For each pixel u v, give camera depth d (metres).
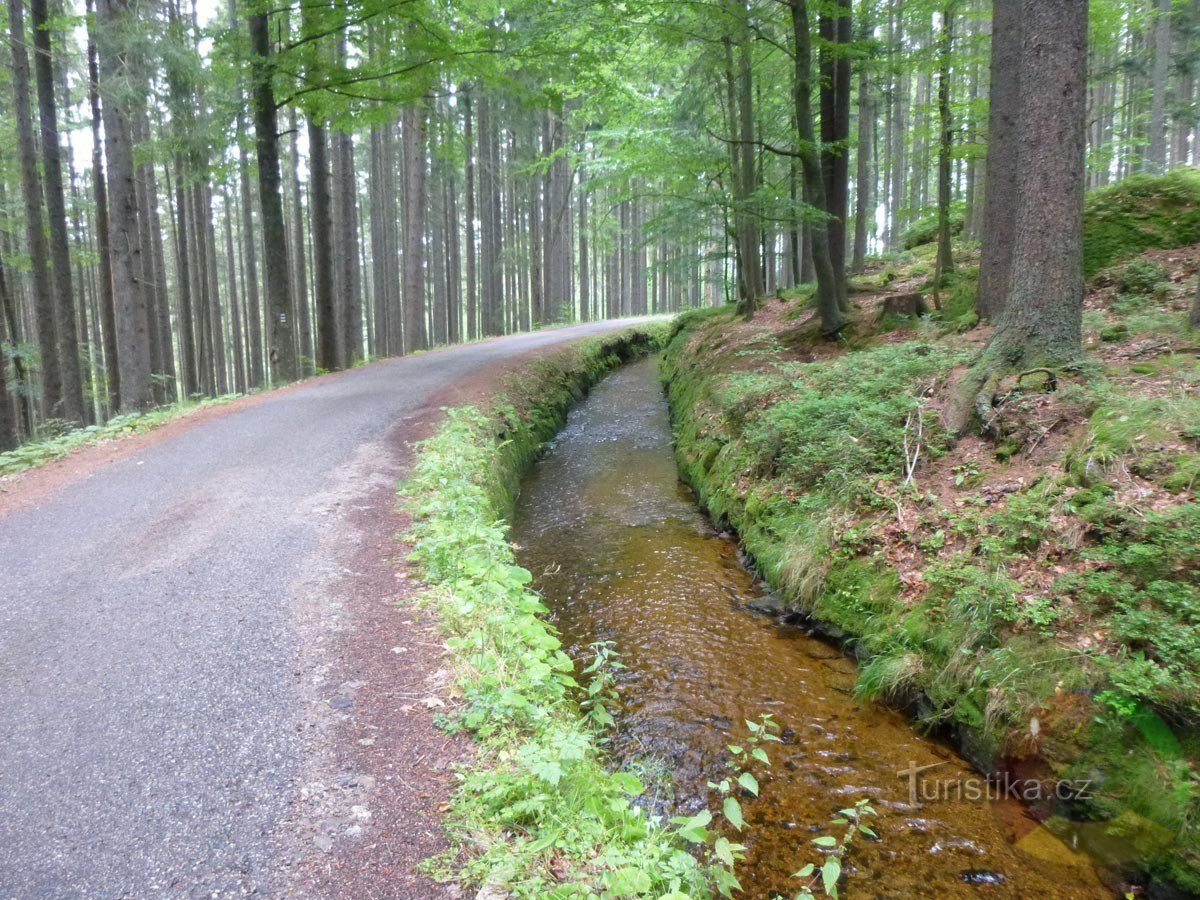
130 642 4.04
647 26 10.52
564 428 14.44
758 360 11.29
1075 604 4.37
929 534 5.70
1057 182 6.13
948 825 3.80
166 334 22.84
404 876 2.43
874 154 26.31
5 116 19.25
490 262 30.67
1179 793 3.35
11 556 5.33
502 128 29.22
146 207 22.00
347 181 20.22
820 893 3.33
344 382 13.49
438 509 6.26
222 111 13.59
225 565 5.15
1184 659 3.69
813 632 6.04
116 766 3.00
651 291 52.53
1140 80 21.41
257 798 2.81
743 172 14.44
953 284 11.09
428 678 3.71
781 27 13.50
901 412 7.20
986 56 11.94
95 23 13.29
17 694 3.54
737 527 8.09
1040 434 5.74
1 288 18.08
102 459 8.16
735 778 4.17
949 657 4.71
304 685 3.62
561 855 2.56
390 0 12.20
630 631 6.09
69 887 2.36
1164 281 8.22
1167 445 4.84
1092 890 3.37
